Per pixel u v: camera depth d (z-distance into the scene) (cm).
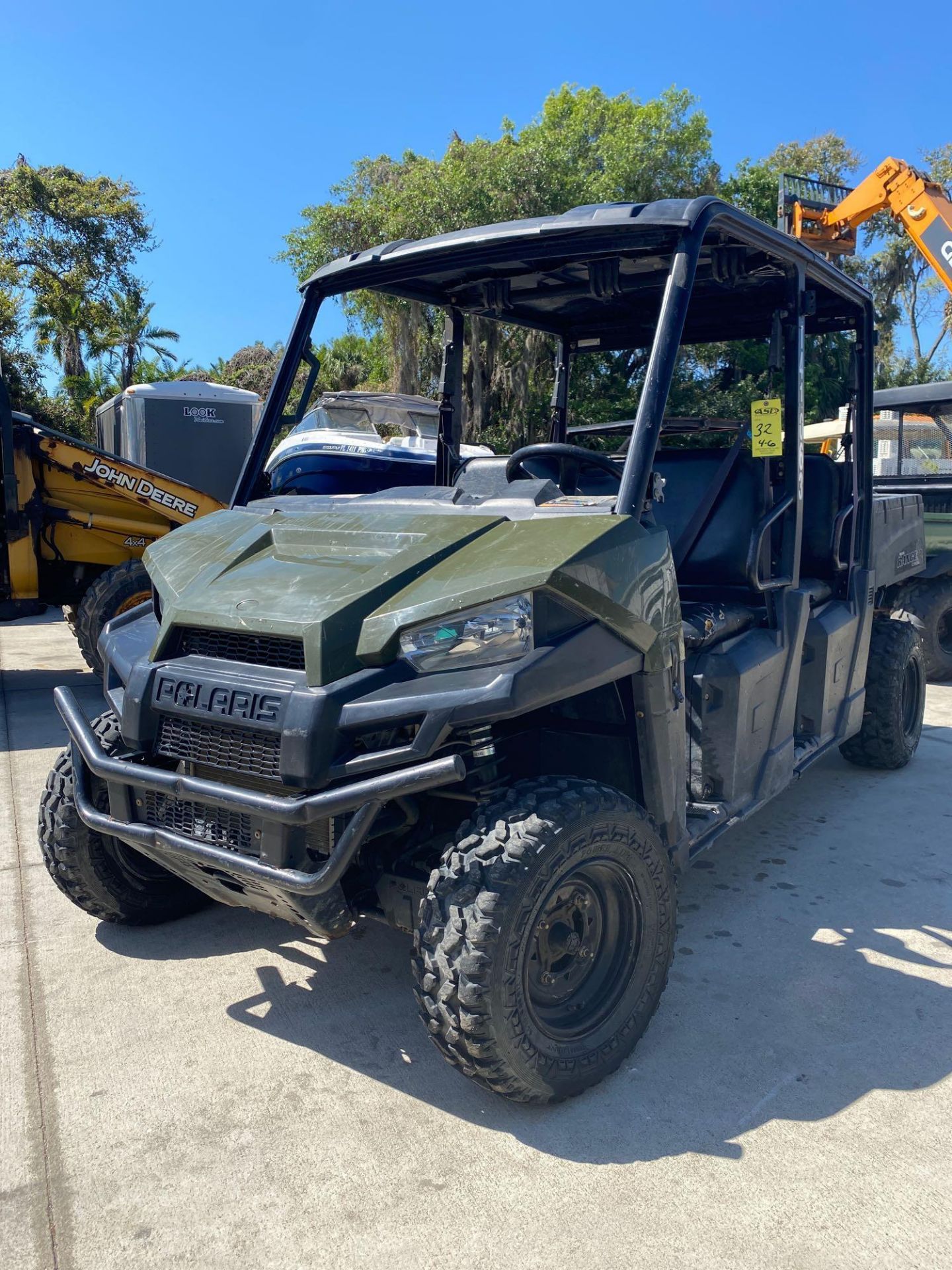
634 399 425
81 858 298
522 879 209
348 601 220
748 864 390
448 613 214
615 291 313
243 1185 205
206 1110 231
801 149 2873
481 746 221
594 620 226
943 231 967
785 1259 185
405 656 216
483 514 255
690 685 305
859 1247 188
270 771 216
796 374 332
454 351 384
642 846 239
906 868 386
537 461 392
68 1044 259
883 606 605
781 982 294
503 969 207
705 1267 183
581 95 2012
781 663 334
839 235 1073
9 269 2323
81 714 269
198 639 244
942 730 611
